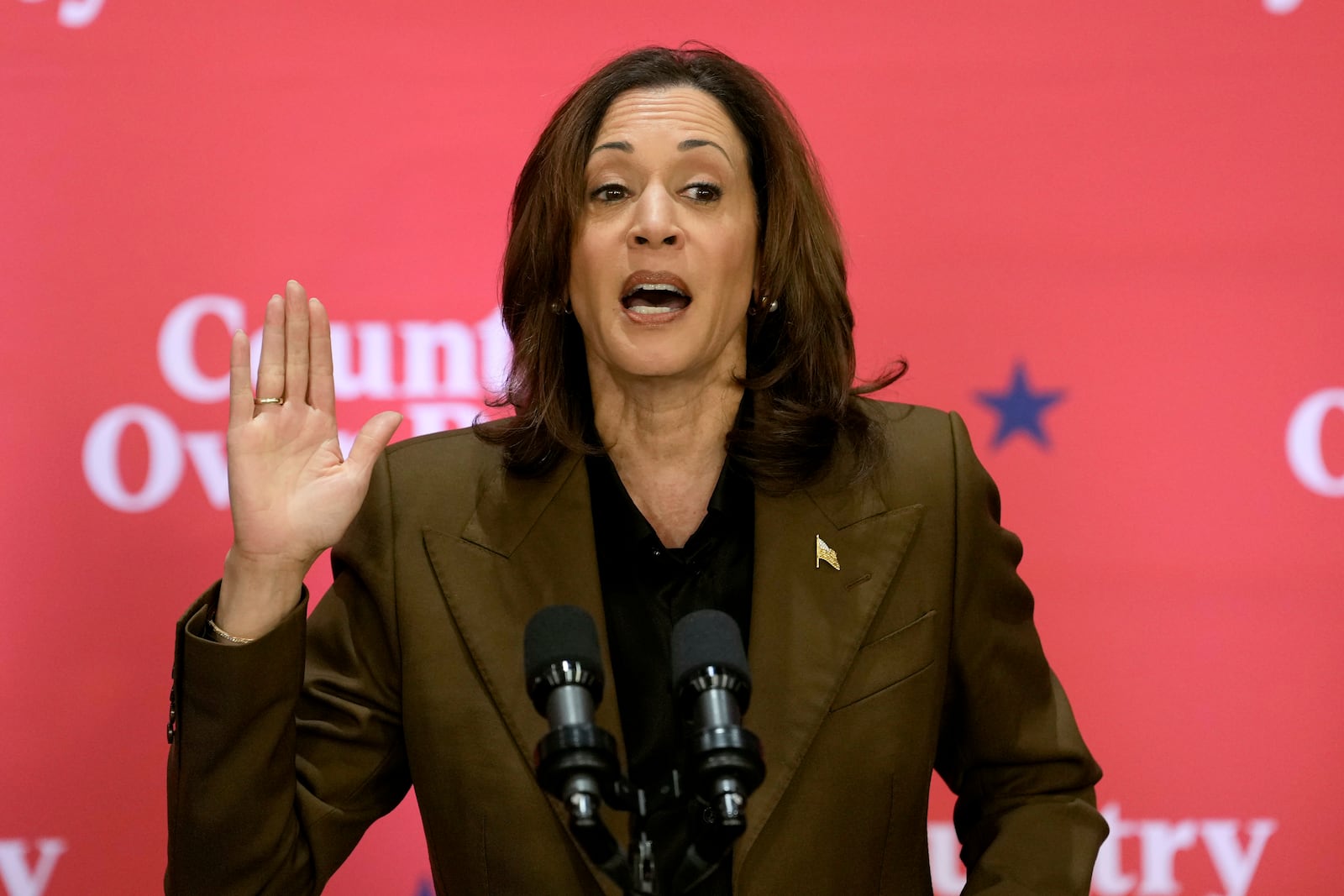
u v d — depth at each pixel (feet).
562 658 12.66
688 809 12.94
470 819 18.03
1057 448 31.09
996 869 18.71
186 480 30.81
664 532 19.81
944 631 19.16
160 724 30.68
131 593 30.66
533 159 20.36
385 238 31.30
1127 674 30.86
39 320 30.58
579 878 17.60
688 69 19.88
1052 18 31.42
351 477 17.58
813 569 18.92
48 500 30.53
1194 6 31.35
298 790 18.40
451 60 31.45
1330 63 31.17
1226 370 31.04
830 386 20.07
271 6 31.19
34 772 30.40
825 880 17.76
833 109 31.42
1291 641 30.78
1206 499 30.94
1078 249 31.24
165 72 30.99
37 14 30.78
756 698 18.15
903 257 31.30
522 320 20.45
